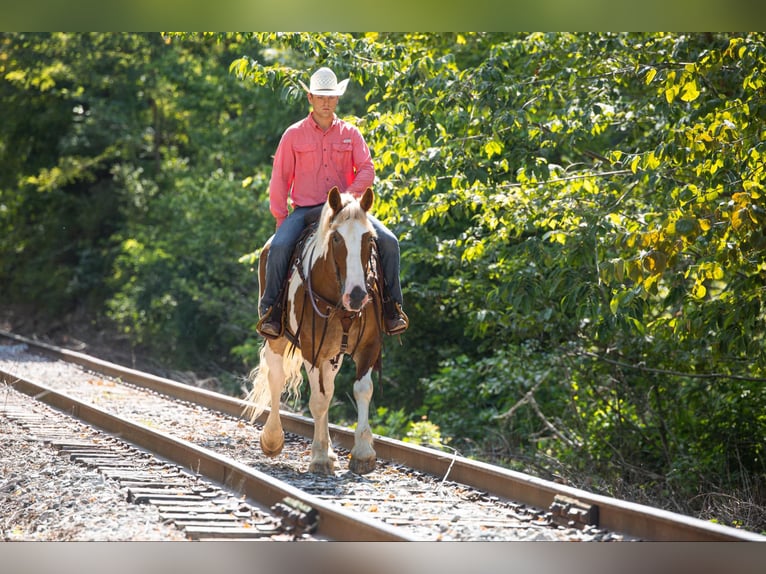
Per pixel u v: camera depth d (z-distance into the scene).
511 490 9.05
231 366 30.86
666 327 14.04
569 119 14.50
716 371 14.98
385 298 10.07
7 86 39.28
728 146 11.70
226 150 32.12
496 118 14.18
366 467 10.30
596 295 13.08
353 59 16.23
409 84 15.59
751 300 11.48
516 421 18.33
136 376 19.58
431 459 10.39
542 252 13.72
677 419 16.08
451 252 17.19
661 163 12.84
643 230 12.69
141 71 36.59
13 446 11.44
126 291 34.69
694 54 14.00
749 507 11.36
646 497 13.01
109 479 9.41
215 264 29.14
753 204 10.65
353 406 23.48
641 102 14.65
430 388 19.56
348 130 10.51
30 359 24.52
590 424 16.95
